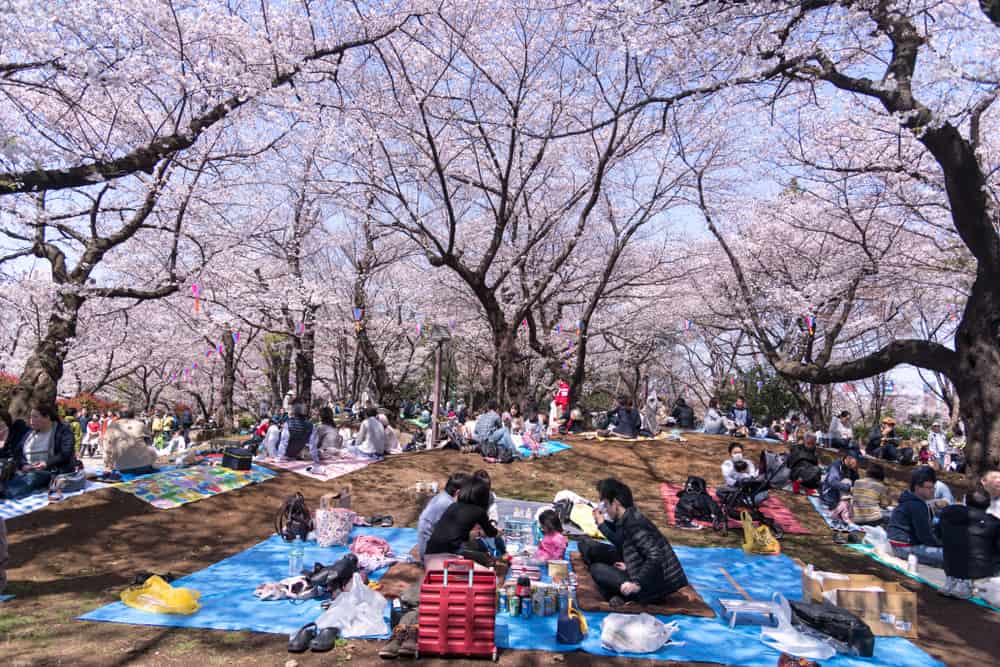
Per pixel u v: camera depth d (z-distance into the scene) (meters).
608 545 6.71
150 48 8.81
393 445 13.88
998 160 12.40
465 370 37.56
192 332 24.97
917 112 8.88
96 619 5.52
